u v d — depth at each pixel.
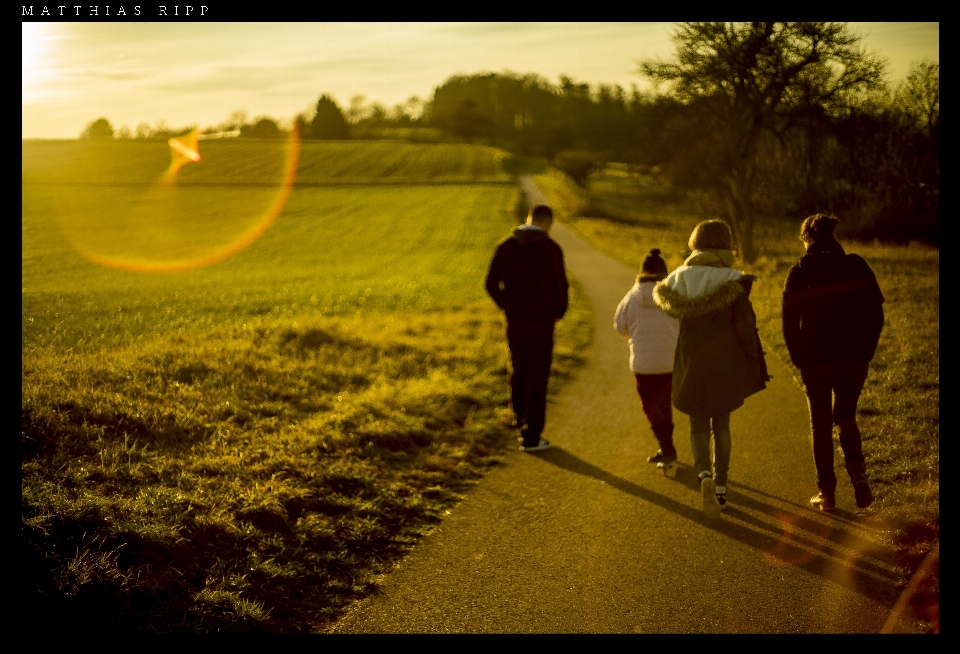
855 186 35.00
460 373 9.62
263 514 4.64
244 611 3.60
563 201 74.69
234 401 6.85
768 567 4.18
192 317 14.88
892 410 7.24
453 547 4.54
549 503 5.27
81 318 14.45
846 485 5.49
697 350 5.12
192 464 5.23
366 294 19.80
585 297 19.48
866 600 3.78
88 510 3.97
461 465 6.11
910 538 4.43
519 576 4.13
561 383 9.58
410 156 114.75
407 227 50.69
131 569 3.68
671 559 4.30
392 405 7.51
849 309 4.97
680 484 5.66
